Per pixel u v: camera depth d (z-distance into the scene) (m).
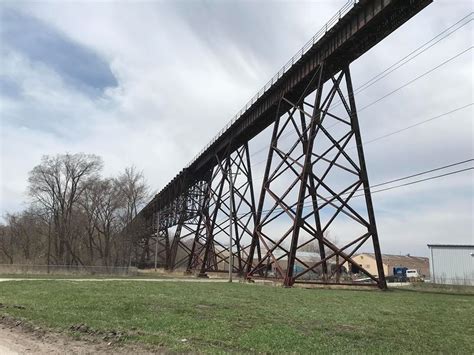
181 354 9.77
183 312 16.42
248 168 49.34
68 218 78.56
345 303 21.67
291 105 37.84
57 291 25.08
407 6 26.44
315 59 34.72
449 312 19.48
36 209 79.75
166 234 81.44
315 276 60.47
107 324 13.22
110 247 85.31
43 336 11.98
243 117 46.06
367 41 30.59
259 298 23.14
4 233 92.19
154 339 11.11
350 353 10.26
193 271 62.72
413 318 16.94
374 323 15.20
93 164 80.88
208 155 58.88
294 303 20.95
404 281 78.62
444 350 11.17
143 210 94.06
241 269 54.00
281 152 37.41
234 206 52.44
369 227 33.12
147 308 17.27
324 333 12.88
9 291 25.30
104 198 83.50
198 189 65.88
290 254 34.09
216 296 23.56
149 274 63.09
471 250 57.44
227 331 12.48
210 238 55.62
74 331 12.39
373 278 33.41
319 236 34.47
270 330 12.81
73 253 77.88
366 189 32.84
